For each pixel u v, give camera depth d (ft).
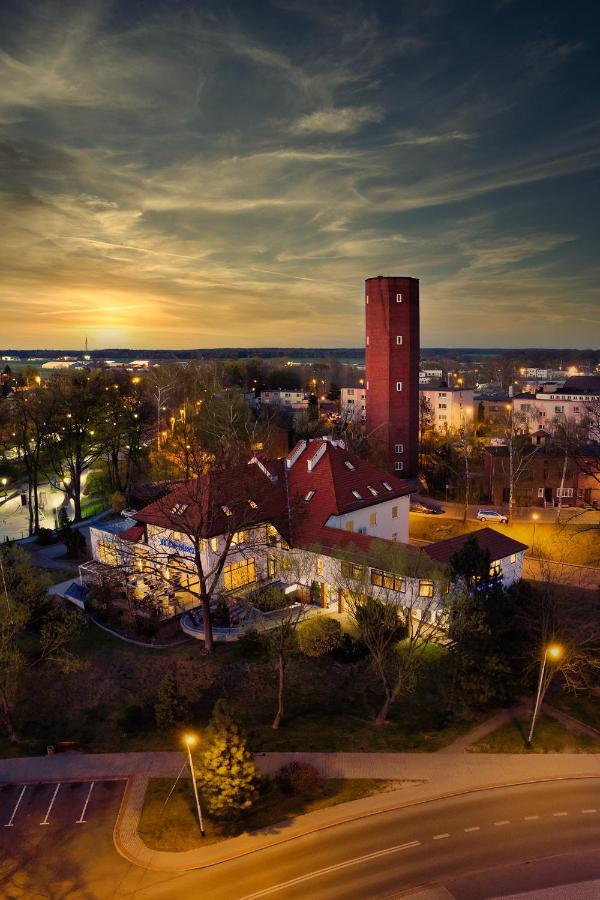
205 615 136.77
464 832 87.51
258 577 167.43
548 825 88.63
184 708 113.80
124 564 162.61
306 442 189.06
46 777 102.63
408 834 87.45
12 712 120.88
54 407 241.76
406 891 77.66
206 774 90.12
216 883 80.07
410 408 277.44
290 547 160.66
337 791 96.63
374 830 88.38
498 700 118.52
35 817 93.50
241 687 126.00
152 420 333.42
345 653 132.05
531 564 185.78
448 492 273.75
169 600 153.99
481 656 115.65
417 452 286.05
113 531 176.76
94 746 110.63
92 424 263.70
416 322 276.21
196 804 93.50
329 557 150.00
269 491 171.53
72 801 96.78
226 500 161.07
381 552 136.36
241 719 116.26
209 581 155.74
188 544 157.99
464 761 103.19
